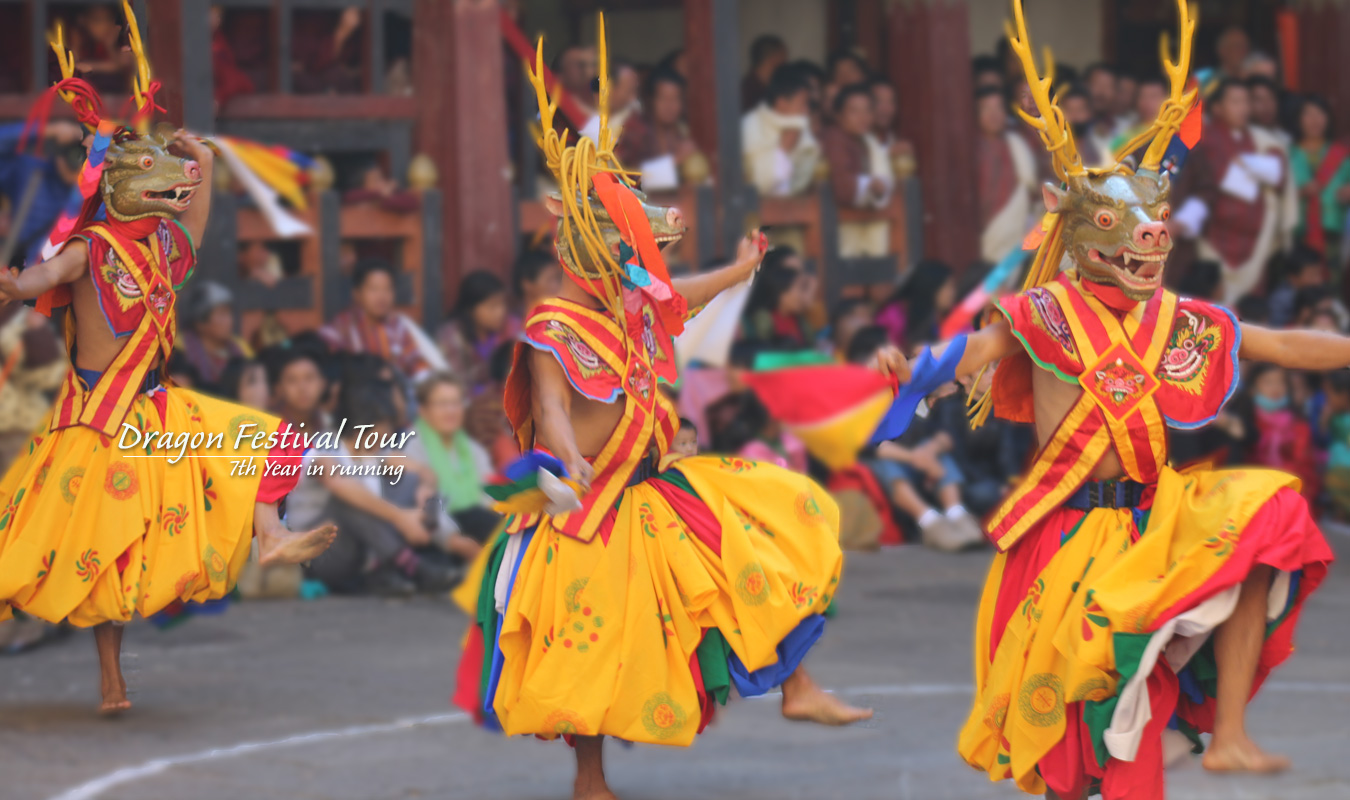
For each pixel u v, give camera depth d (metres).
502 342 33.97
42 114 30.97
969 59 44.59
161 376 20.80
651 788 18.95
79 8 33.62
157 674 24.64
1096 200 15.26
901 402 15.69
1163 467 15.47
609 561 16.75
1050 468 15.70
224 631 27.89
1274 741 21.14
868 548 36.34
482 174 36.94
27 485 20.38
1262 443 40.66
